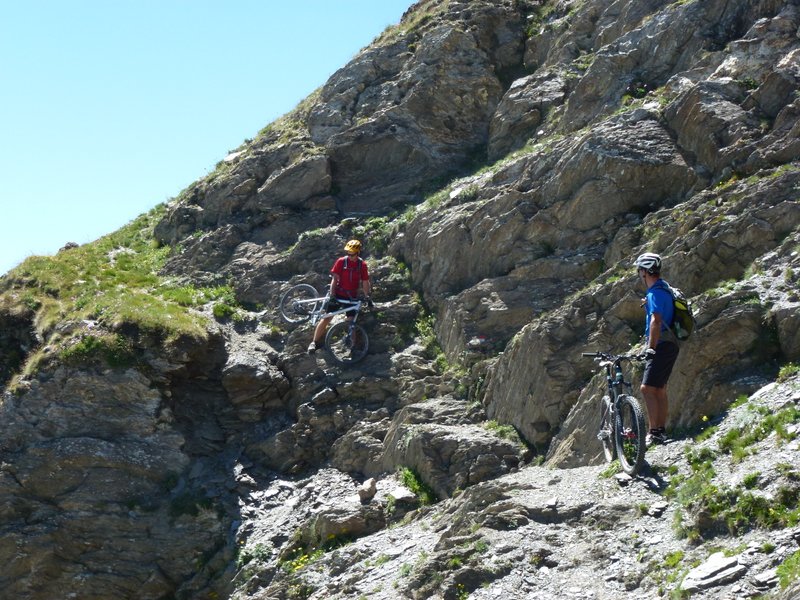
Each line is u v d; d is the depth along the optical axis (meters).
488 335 15.26
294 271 19.45
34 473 15.16
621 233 14.42
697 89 14.93
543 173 16.45
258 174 22.22
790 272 11.03
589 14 21.31
